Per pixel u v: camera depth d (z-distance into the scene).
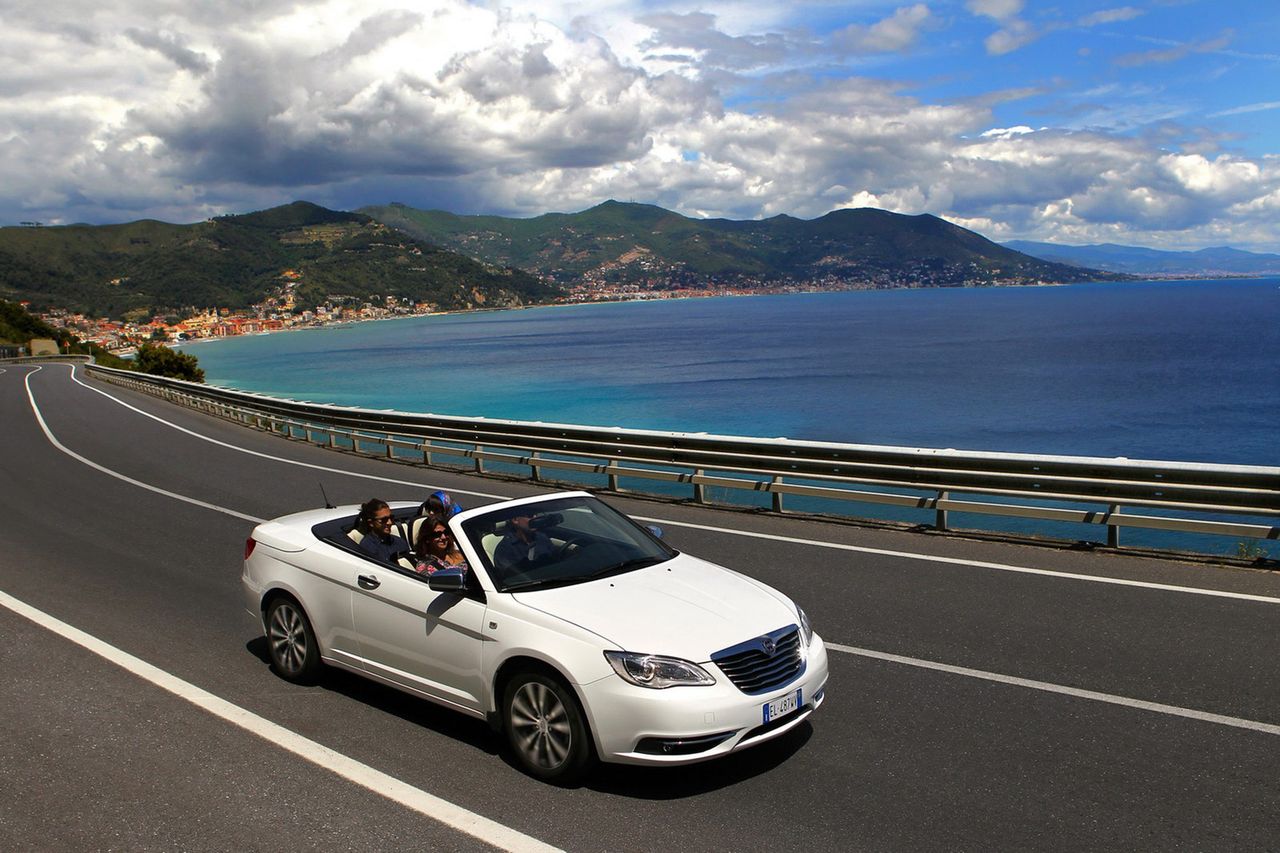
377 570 5.32
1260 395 60.91
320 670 5.85
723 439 12.41
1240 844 3.73
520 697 4.54
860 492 11.08
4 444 23.77
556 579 4.88
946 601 7.56
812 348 123.75
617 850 3.74
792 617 4.70
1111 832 3.86
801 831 3.90
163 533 11.70
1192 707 5.22
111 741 4.98
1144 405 57.44
